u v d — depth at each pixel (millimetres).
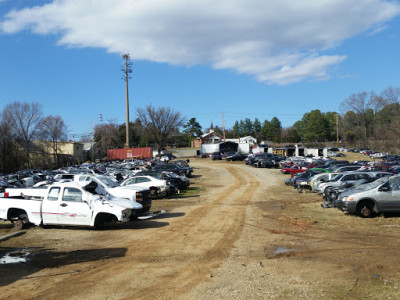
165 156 70625
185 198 22344
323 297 5465
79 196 11938
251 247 9133
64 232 11547
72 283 6465
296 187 26312
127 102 68000
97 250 9031
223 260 7918
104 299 5641
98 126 101812
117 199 12641
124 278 6715
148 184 22391
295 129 153375
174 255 8422
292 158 55625
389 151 90750
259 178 37500
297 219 13102
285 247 8992
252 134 169625
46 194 12211
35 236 10961
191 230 11672
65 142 73125
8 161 51250
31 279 6746
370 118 108125
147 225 12789
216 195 23734
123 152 71312
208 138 124375
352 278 6289
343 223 11914
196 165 58969
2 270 7383
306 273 6746
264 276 6668
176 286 6215
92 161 78688
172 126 77438
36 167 58594
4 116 52094
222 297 5629
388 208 12375
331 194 15945
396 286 5746
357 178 19266
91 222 11695
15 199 12305
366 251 8133
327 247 8766
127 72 66875
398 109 92375
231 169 49531
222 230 11586
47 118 62344
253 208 17000
